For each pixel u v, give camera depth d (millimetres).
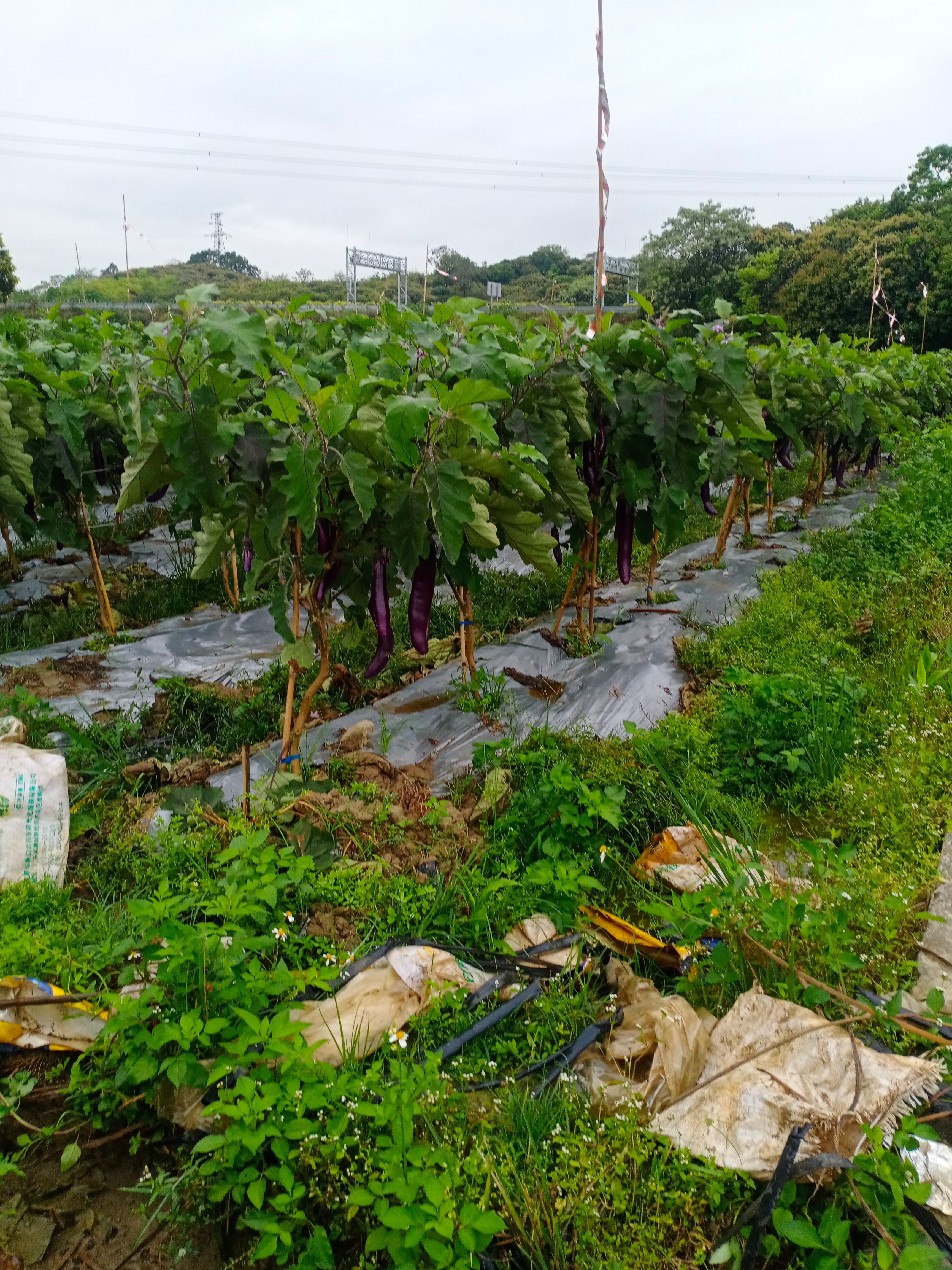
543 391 4805
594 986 3021
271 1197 2223
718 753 4484
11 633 6613
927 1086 2363
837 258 32938
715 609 7125
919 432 13289
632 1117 2322
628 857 3807
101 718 5086
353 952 3023
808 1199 2156
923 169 42312
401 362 3814
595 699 5375
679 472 5336
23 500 5484
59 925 3041
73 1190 2365
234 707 5176
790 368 7406
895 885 3309
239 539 4012
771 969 2846
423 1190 2105
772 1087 2354
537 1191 2189
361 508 3256
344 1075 2330
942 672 4480
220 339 3428
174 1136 2469
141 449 3729
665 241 43281
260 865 3039
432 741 4816
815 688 4641
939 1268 1813
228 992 2527
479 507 3775
